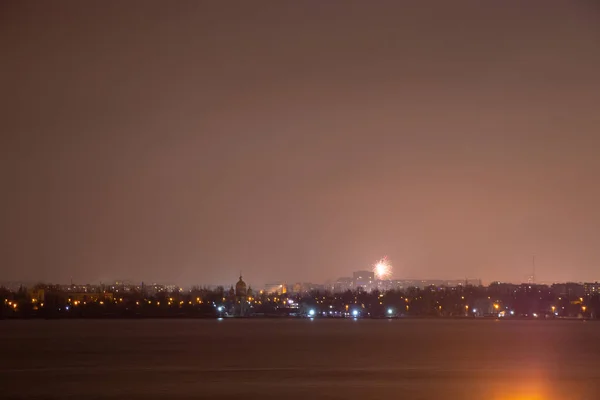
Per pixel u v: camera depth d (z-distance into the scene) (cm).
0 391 9962
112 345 19225
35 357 15275
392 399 9094
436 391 9656
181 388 10094
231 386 10281
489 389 9831
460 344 19262
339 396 9331
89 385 10494
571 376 11225
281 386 10250
